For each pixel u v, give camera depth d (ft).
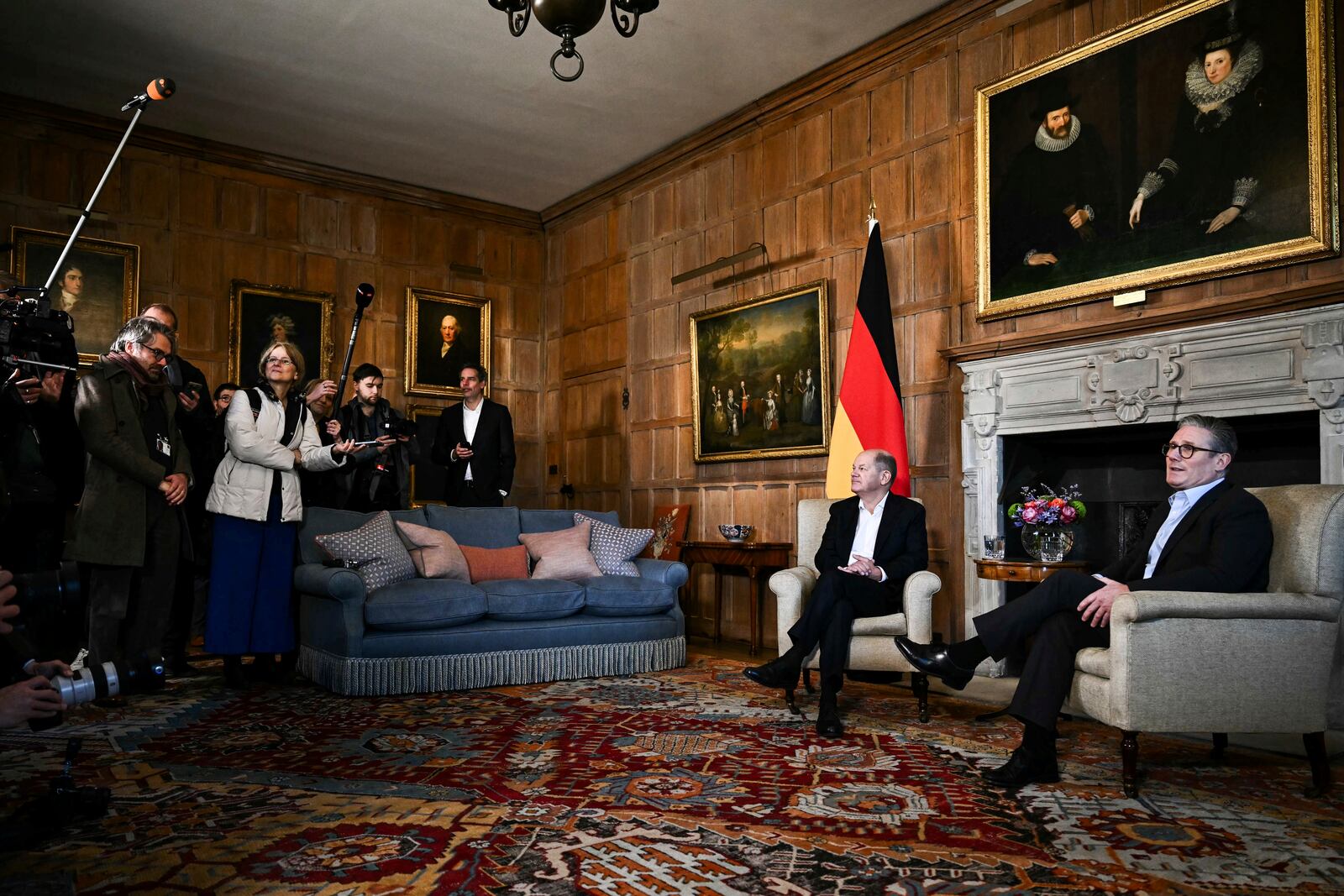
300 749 10.27
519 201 28.53
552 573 16.05
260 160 24.63
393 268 26.89
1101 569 14.57
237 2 17.48
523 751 10.27
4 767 9.33
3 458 9.44
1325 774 8.78
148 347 12.46
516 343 28.96
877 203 18.93
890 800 8.48
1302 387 12.35
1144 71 14.44
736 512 22.07
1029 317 16.07
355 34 18.62
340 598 13.42
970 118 17.17
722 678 15.34
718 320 22.53
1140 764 9.89
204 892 6.25
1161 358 13.91
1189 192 13.83
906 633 11.80
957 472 16.97
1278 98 12.89
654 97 21.42
